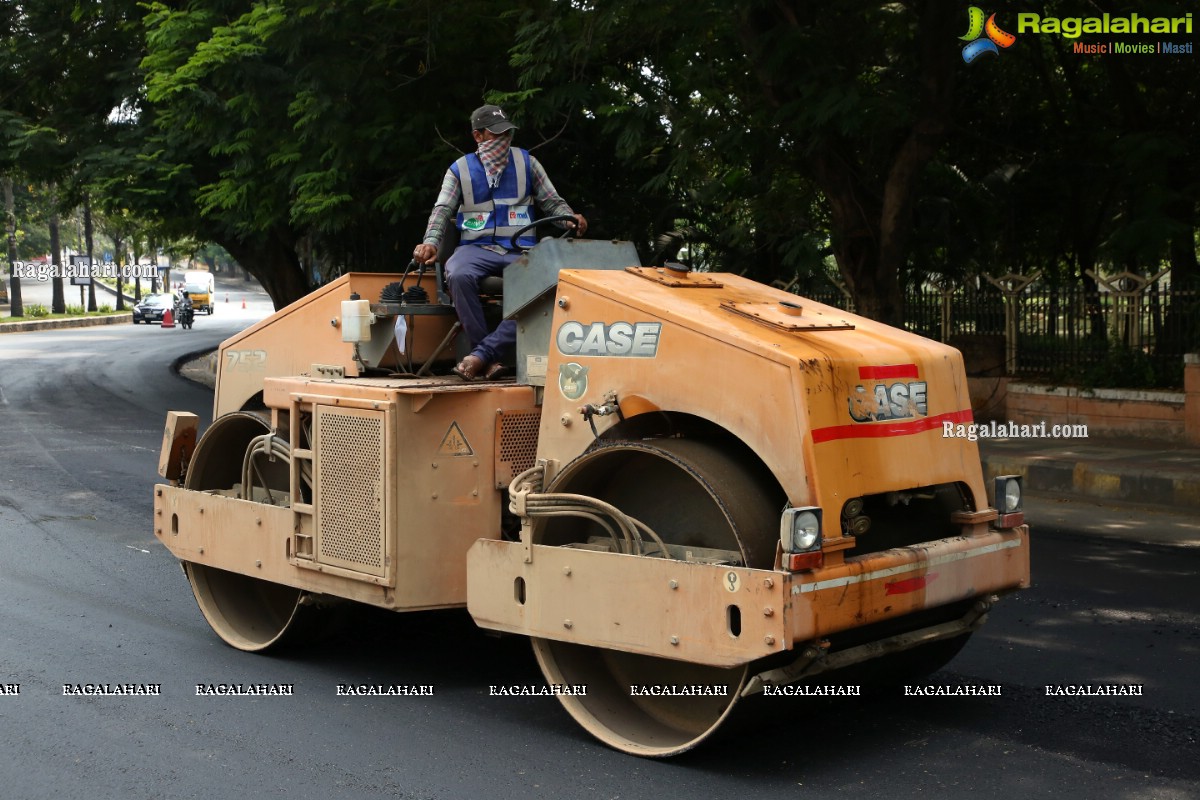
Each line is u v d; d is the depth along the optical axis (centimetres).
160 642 629
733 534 436
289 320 620
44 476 1187
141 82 1861
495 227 577
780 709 461
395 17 1488
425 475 503
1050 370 1428
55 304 5447
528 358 526
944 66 1255
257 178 1625
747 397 431
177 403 1956
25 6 2000
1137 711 509
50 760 461
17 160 1941
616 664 491
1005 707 515
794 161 1411
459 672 574
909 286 1717
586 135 1684
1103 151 1524
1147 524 950
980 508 483
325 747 472
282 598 638
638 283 494
